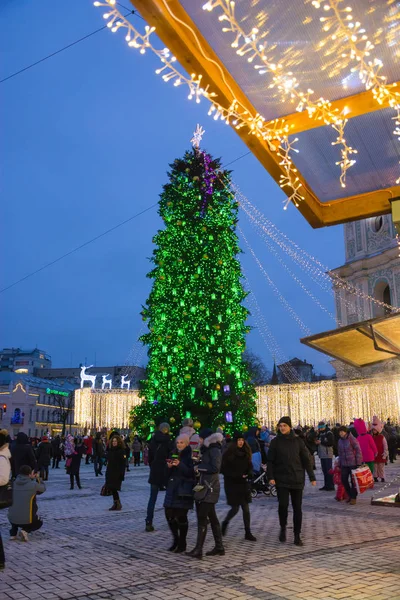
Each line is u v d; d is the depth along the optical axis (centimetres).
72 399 8869
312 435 1505
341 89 535
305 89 536
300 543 727
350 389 3147
